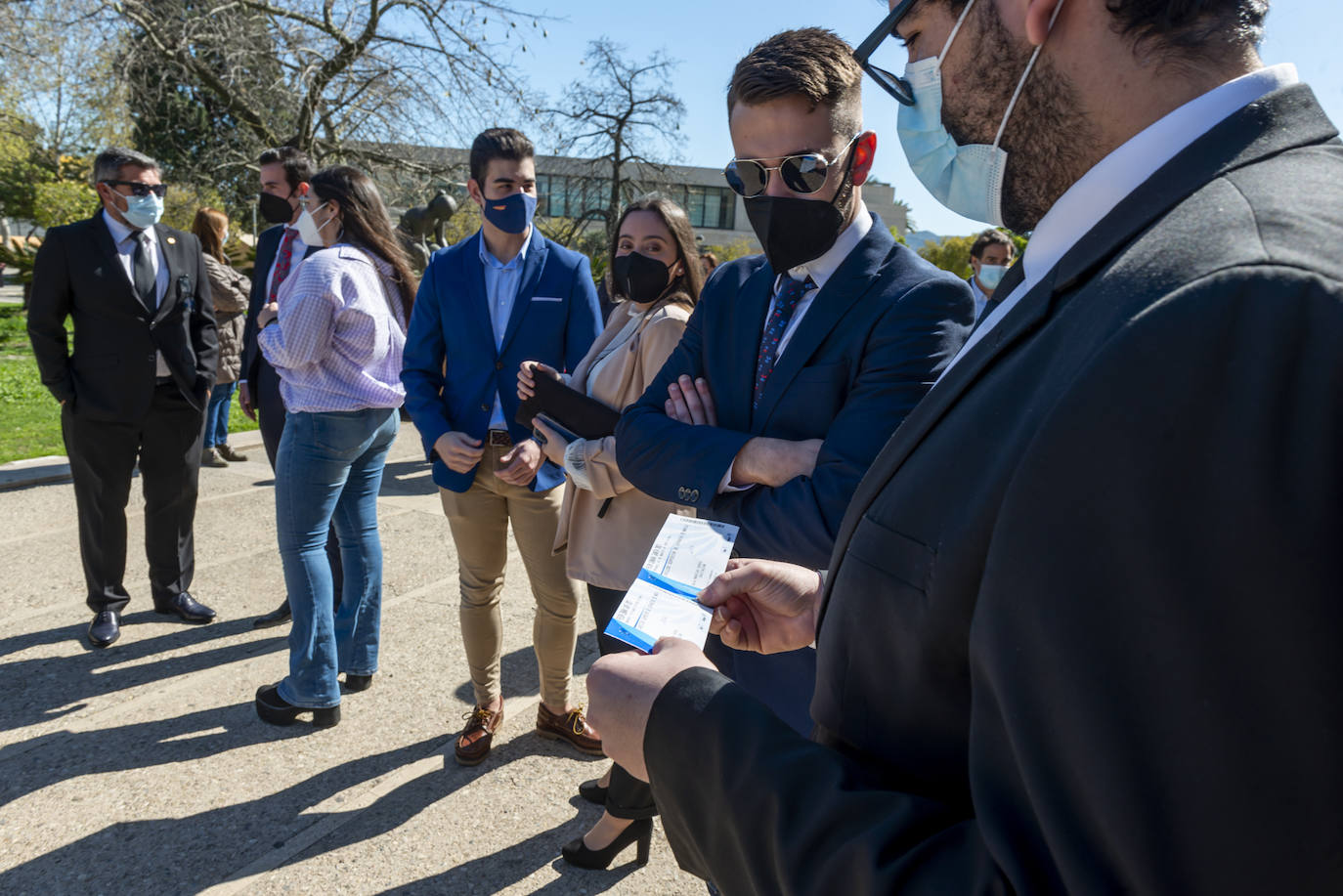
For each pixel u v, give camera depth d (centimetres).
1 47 1265
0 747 283
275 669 344
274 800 260
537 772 279
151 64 1408
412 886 226
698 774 72
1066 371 54
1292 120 58
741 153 165
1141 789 45
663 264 238
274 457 369
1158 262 52
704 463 167
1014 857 50
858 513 75
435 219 920
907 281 159
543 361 280
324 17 1464
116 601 366
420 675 341
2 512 520
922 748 66
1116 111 65
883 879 55
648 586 116
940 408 67
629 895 226
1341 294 43
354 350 284
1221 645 43
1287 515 42
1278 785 42
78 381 346
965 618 59
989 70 73
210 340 389
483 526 280
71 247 340
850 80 159
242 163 1562
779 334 174
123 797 259
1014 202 77
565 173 2202
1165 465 45
